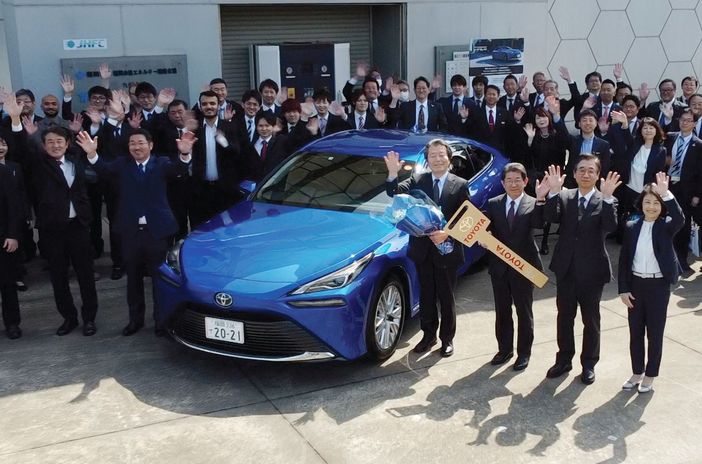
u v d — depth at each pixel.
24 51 9.21
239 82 11.41
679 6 14.79
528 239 5.05
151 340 5.86
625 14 14.16
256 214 5.97
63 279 5.92
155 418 4.59
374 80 9.36
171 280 5.27
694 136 7.52
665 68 14.93
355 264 5.04
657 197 4.63
